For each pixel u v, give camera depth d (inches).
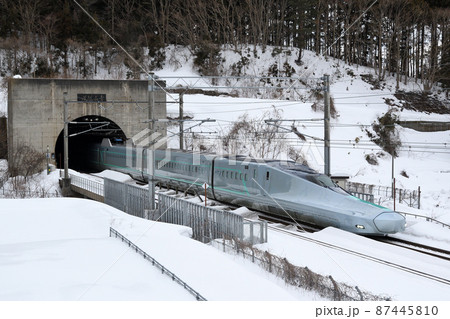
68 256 630.5
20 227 861.2
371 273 581.3
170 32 3794.3
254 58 3560.5
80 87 1923.0
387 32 3631.9
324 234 809.5
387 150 2437.3
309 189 904.3
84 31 3427.7
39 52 3388.3
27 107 1855.3
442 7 3624.5
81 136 2474.2
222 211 771.4
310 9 3644.2
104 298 457.4
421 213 1155.9
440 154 2442.2
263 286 489.1
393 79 3577.8
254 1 3730.3
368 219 788.6
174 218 924.6
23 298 464.4
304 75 3467.0
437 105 3201.3
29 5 3390.7
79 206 1097.4
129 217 941.2
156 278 520.1
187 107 2573.8
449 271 618.8
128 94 1989.4
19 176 1785.2
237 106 2640.3
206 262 581.6
